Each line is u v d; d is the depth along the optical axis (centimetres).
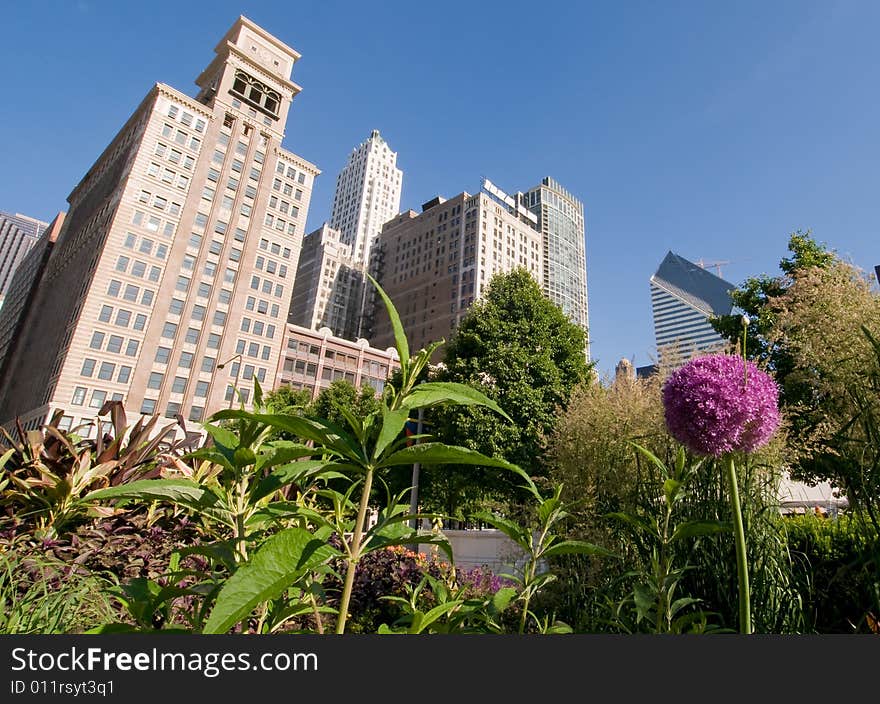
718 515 286
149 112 5297
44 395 4659
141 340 4722
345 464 121
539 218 10831
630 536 338
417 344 8775
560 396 1617
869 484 233
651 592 239
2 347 7256
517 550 452
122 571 262
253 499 136
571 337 1958
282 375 5794
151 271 4909
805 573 296
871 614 229
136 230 4891
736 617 265
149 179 5053
